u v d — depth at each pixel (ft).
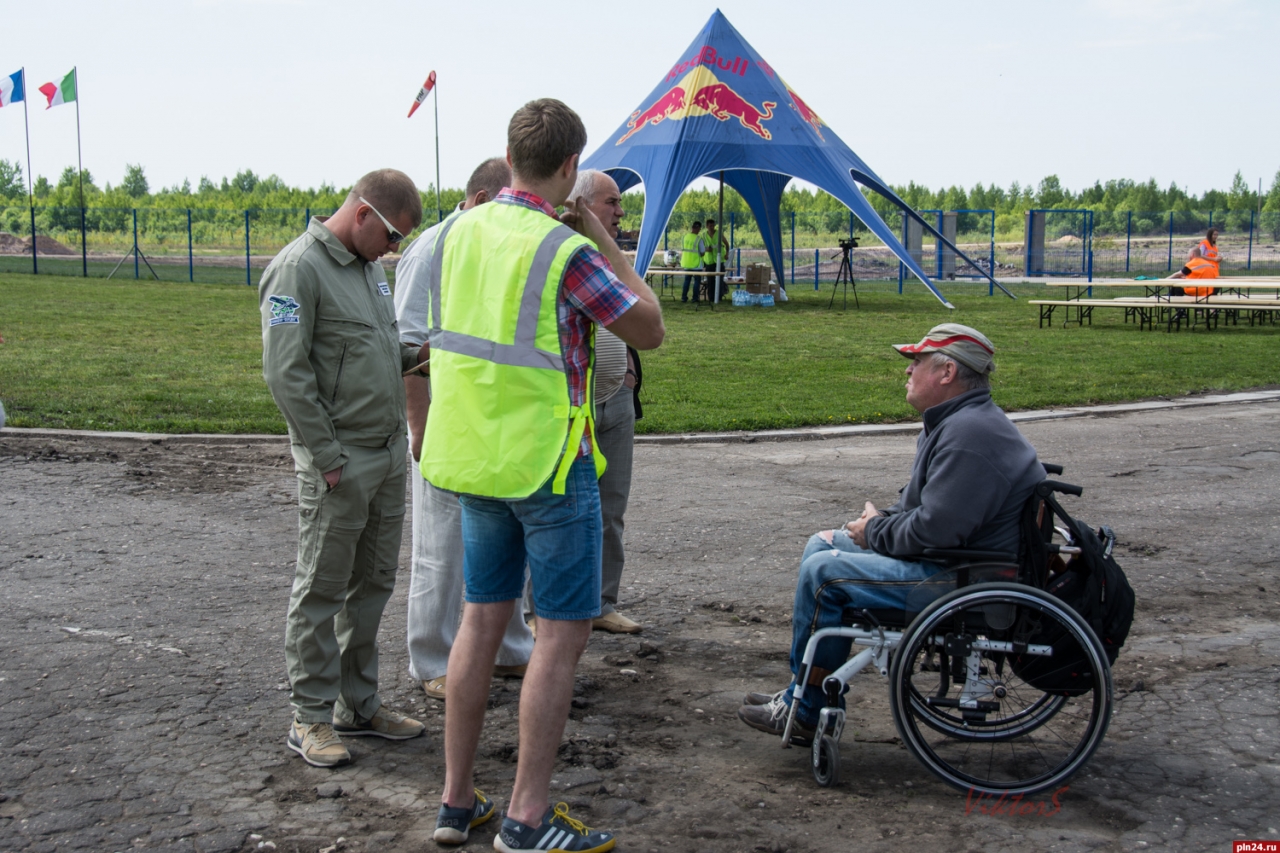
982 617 10.96
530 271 9.10
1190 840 10.02
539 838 9.44
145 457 26.58
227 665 14.02
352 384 11.34
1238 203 275.18
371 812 10.44
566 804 10.49
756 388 38.78
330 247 11.28
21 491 22.86
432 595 13.16
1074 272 133.28
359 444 11.43
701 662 14.69
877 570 11.46
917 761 11.49
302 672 11.49
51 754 11.33
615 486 15.51
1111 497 23.53
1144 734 12.30
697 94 72.08
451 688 9.76
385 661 14.56
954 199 277.85
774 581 18.15
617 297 9.14
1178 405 35.60
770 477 25.70
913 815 10.50
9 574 17.52
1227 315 66.54
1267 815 10.49
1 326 56.29
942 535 11.07
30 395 34.45
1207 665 14.33
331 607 11.46
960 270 127.85
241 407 33.50
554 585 9.39
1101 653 10.71
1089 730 10.83
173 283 99.55
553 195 9.67
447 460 9.42
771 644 15.38
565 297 9.23
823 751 11.01
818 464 27.17
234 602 16.51
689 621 16.29
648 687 13.79
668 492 24.16
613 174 79.66
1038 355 48.88
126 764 11.18
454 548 13.14
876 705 13.39
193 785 10.80
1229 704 13.08
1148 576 18.15
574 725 12.54
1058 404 36.04
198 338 53.16
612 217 13.74
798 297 91.40
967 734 12.04
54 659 13.99
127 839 9.70
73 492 22.94
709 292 86.12
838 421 32.42
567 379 9.28
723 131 70.95
